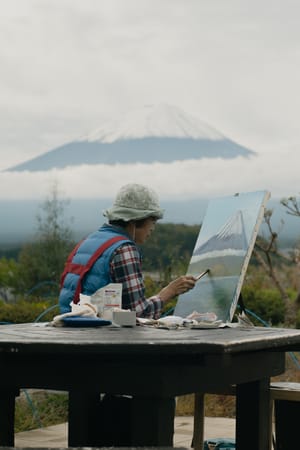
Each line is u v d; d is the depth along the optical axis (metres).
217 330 4.05
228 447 5.07
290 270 14.35
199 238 5.45
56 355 3.50
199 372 3.52
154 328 4.05
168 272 11.95
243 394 4.20
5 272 20.53
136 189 4.73
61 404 7.36
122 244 4.50
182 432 6.41
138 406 3.41
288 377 8.29
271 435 4.38
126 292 4.45
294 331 4.14
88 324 4.07
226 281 4.83
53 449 2.79
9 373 3.59
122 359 3.43
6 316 10.72
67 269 4.66
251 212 4.92
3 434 3.97
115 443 4.31
